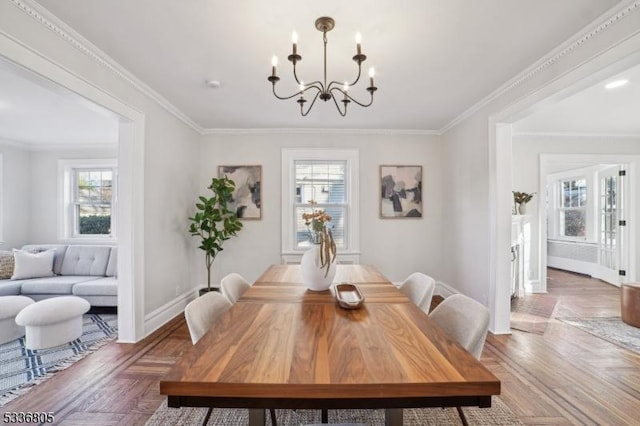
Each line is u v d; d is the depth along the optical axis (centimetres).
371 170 435
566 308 389
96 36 206
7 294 361
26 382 218
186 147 386
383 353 107
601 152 476
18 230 482
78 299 298
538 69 241
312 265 192
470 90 296
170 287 349
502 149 304
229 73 262
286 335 123
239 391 88
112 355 258
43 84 196
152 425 175
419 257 438
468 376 92
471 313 145
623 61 177
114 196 502
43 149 498
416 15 185
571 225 641
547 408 190
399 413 124
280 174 430
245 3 174
